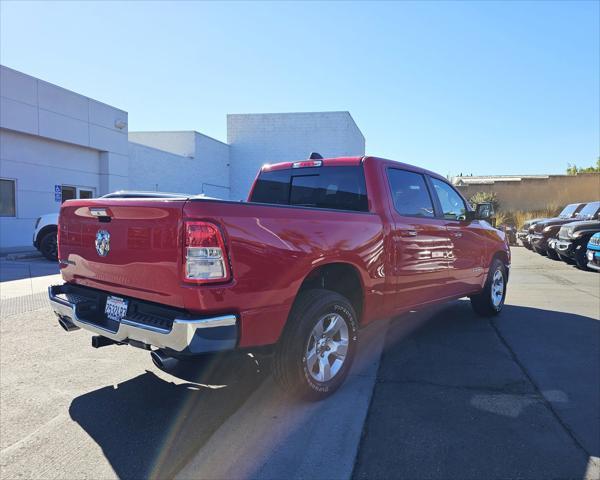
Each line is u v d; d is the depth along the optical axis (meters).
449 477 2.79
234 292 3.09
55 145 17.48
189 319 2.97
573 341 5.59
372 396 3.95
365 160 4.78
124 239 3.44
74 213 4.03
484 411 3.66
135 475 2.81
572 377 4.40
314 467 2.90
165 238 3.13
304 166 5.38
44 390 4.07
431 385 4.19
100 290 3.85
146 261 3.27
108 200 3.57
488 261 6.50
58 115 17.14
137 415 3.60
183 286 3.02
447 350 5.22
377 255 4.33
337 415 3.59
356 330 4.12
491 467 2.90
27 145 16.33
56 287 4.33
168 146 30.27
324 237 3.75
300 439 3.23
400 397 3.92
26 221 16.38
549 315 6.98
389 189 4.80
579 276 11.59
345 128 33.78
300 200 5.36
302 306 3.64
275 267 3.33
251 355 3.52
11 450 3.09
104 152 19.72
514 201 29.56
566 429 3.38
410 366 4.70
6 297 7.87
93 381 4.28
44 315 6.68
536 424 3.45
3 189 15.62
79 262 3.98
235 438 3.25
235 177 35.31
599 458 3.00
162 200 3.18
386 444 3.17
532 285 10.06
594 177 28.73
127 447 3.13
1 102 14.97
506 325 6.35
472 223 6.16
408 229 4.78
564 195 29.00
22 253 14.12
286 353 3.55
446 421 3.49
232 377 4.20
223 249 3.03
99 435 3.29
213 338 3.00
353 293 4.40
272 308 3.34
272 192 5.66
